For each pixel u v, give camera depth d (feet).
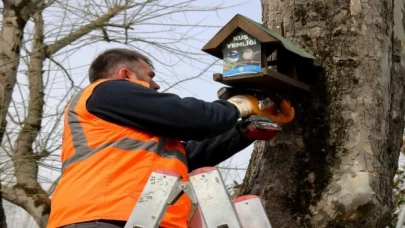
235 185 16.90
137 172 6.99
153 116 7.15
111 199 6.82
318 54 9.04
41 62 21.27
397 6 9.64
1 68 20.08
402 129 9.50
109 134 7.19
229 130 7.87
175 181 6.59
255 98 8.35
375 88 8.84
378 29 9.04
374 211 8.57
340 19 9.05
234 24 8.21
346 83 8.86
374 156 8.65
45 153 19.71
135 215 6.51
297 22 9.24
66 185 7.12
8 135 19.21
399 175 17.70
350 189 8.50
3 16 21.17
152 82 8.39
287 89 8.79
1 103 19.49
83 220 6.78
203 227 7.66
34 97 20.22
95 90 7.44
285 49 8.30
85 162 7.12
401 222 8.78
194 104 7.30
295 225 8.78
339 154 8.70
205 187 6.56
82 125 7.35
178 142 7.55
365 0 9.07
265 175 9.18
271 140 9.20
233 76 8.16
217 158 8.72
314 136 8.86
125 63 8.17
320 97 8.92
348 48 8.95
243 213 7.50
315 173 8.77
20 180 20.71
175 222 7.04
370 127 8.73
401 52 9.54
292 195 8.87
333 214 8.59
